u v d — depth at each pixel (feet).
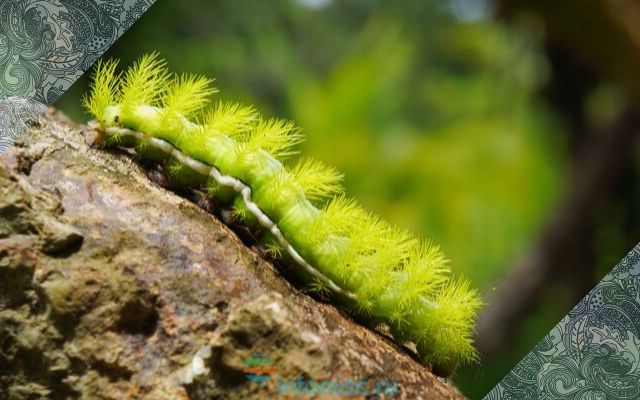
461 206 1.59
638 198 1.57
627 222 1.57
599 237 1.57
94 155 0.82
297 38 1.76
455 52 1.73
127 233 0.79
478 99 1.73
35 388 0.78
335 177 0.84
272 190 0.82
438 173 1.61
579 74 1.49
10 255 0.77
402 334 0.84
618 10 1.18
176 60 1.54
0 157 0.79
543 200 1.61
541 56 1.52
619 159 1.53
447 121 1.72
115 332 0.78
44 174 0.80
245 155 0.82
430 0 1.73
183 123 0.82
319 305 0.81
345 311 0.83
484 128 1.70
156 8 1.47
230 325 0.77
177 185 0.83
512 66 1.63
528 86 1.63
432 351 0.84
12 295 0.78
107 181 0.80
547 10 1.27
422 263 0.84
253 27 1.68
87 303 0.78
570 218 1.54
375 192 1.58
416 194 1.59
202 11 1.59
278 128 0.84
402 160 1.60
